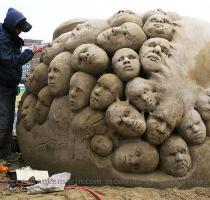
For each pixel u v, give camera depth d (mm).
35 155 4438
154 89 3918
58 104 4203
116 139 3965
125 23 4148
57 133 4191
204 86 4117
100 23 4324
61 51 4430
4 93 4875
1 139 4898
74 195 3549
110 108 3869
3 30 4820
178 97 3943
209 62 4199
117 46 4055
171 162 3887
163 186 3896
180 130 3986
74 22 4781
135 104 3877
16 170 4168
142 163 3865
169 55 4059
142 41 4129
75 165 4055
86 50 4039
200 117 4008
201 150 3979
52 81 4195
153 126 3834
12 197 3510
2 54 4711
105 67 4031
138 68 3939
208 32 4340
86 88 4016
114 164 3951
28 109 4578
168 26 4211
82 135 3998
